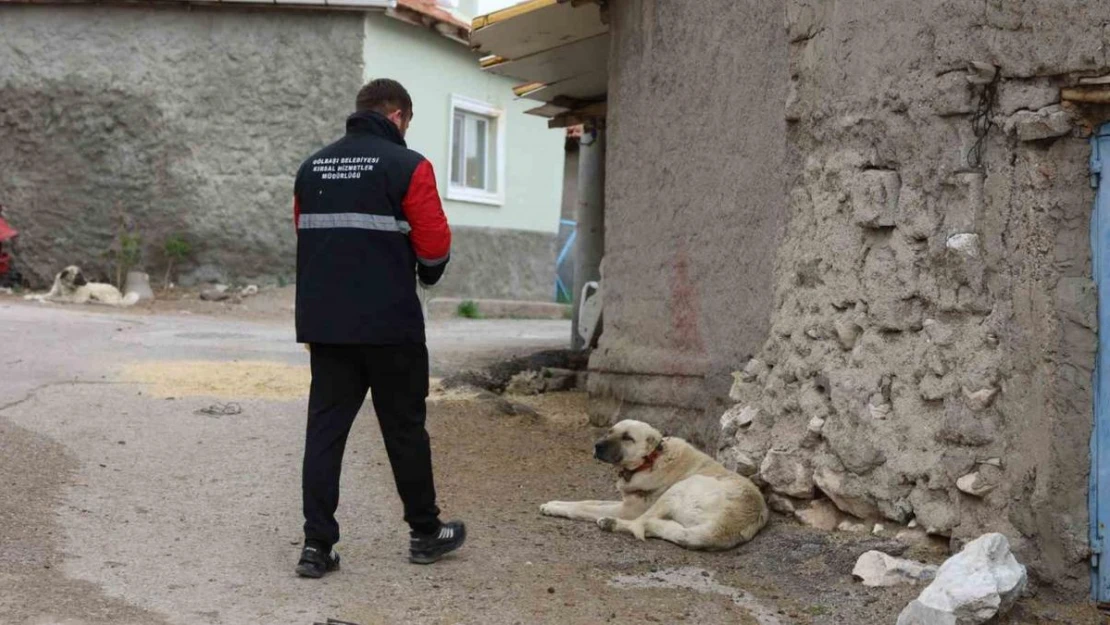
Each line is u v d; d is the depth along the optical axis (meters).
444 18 19.02
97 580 4.86
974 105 5.35
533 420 8.91
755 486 6.11
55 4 18.06
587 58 10.48
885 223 5.70
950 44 5.40
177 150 18.09
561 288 27.16
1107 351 4.98
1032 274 5.11
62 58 18.14
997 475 5.20
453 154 20.77
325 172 5.08
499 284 21.66
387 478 6.89
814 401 6.02
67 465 6.64
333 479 5.08
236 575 5.05
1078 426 4.99
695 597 5.10
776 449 6.21
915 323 5.57
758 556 5.69
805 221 6.25
